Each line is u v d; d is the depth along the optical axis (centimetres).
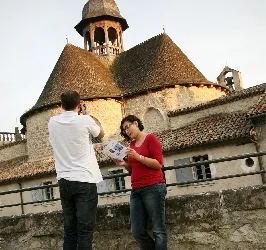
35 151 2761
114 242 546
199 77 2788
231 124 1927
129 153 450
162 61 2917
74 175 430
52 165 2470
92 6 3594
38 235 600
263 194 473
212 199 500
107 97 2705
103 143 2625
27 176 2441
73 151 436
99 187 2152
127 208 542
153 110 2697
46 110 2717
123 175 546
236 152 1781
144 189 455
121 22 3647
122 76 3106
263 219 471
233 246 483
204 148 1866
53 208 2359
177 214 515
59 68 2998
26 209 2450
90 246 432
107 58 3425
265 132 1741
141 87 2772
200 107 2366
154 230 452
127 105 2803
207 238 497
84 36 3625
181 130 2184
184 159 1922
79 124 439
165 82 2683
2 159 3406
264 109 1717
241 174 530
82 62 3034
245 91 2420
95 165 453
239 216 484
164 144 2002
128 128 477
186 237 509
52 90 2816
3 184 2600
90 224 435
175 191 1928
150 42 3238
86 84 2809
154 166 447
